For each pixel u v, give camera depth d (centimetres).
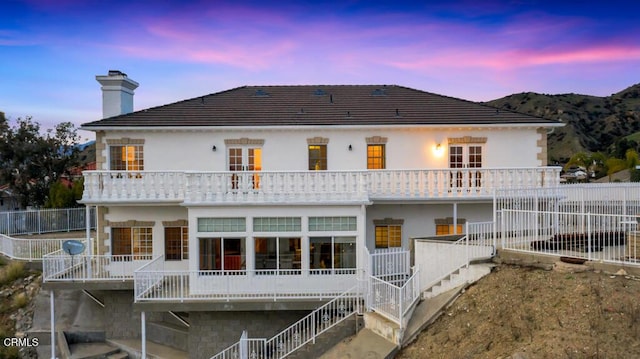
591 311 1016
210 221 1702
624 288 1054
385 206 2066
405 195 1942
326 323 1538
